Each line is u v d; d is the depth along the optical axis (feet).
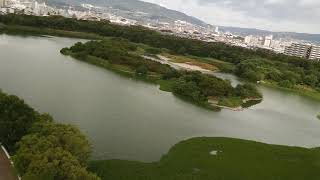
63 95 405.80
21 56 597.93
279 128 424.46
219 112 450.71
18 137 232.12
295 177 268.62
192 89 504.02
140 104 424.87
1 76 446.19
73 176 181.06
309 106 600.80
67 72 535.19
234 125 403.75
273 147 324.80
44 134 219.20
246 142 326.65
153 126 349.82
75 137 216.74
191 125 375.25
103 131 312.71
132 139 305.53
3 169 201.77
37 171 179.93
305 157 312.09
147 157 273.13
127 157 267.59
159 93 499.92
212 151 294.66
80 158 214.69
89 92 439.22
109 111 374.43
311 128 448.65
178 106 445.78
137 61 646.33
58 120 323.98
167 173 244.01
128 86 512.22
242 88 560.20
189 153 283.59
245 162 281.54
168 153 280.10
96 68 605.73
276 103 576.61
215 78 542.16
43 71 510.99
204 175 248.11
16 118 241.96
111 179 223.10
